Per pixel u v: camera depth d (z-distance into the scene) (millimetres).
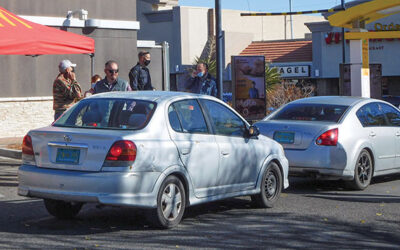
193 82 15898
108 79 13742
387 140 14125
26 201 11500
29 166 9242
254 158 10867
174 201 9336
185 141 9477
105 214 10422
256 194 11047
